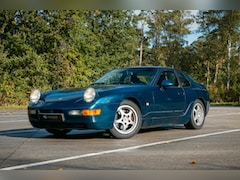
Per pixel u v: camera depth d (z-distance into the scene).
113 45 33.25
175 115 7.83
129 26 34.03
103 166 4.56
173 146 6.03
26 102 24.30
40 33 25.12
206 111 8.77
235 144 6.26
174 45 52.47
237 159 4.99
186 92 8.17
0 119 11.77
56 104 6.58
